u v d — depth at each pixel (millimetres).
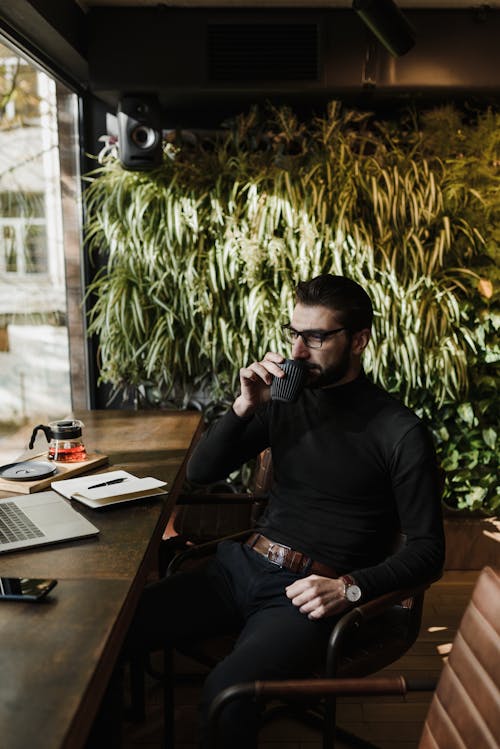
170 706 1893
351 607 1541
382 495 1721
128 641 1675
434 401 3311
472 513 3344
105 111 3471
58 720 908
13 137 2799
